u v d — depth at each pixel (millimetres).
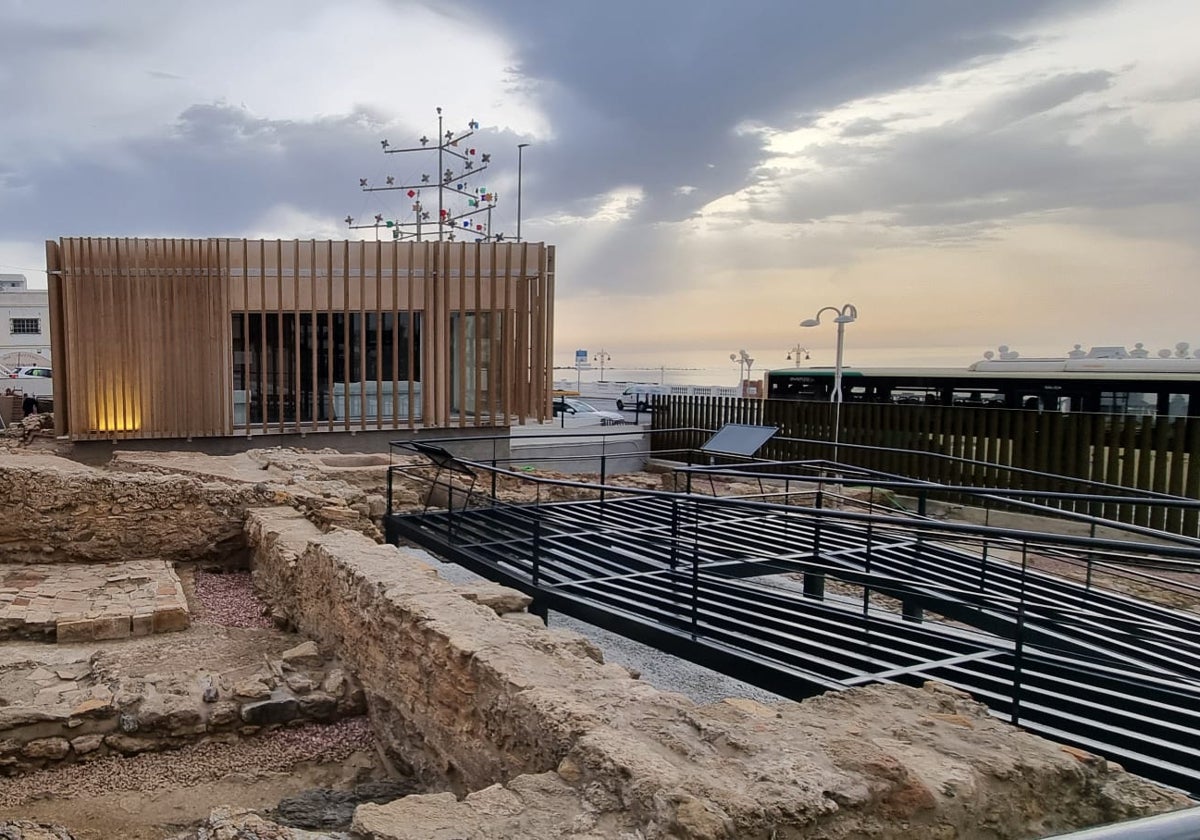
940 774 2602
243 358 14211
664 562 6707
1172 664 4766
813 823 2334
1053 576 8250
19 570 7418
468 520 8570
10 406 24141
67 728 4469
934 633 4746
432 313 15164
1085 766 2822
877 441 14688
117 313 13422
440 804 2482
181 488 8164
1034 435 12578
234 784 4336
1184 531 10797
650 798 2346
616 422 24516
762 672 4492
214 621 6617
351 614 5172
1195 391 13742
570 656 3693
